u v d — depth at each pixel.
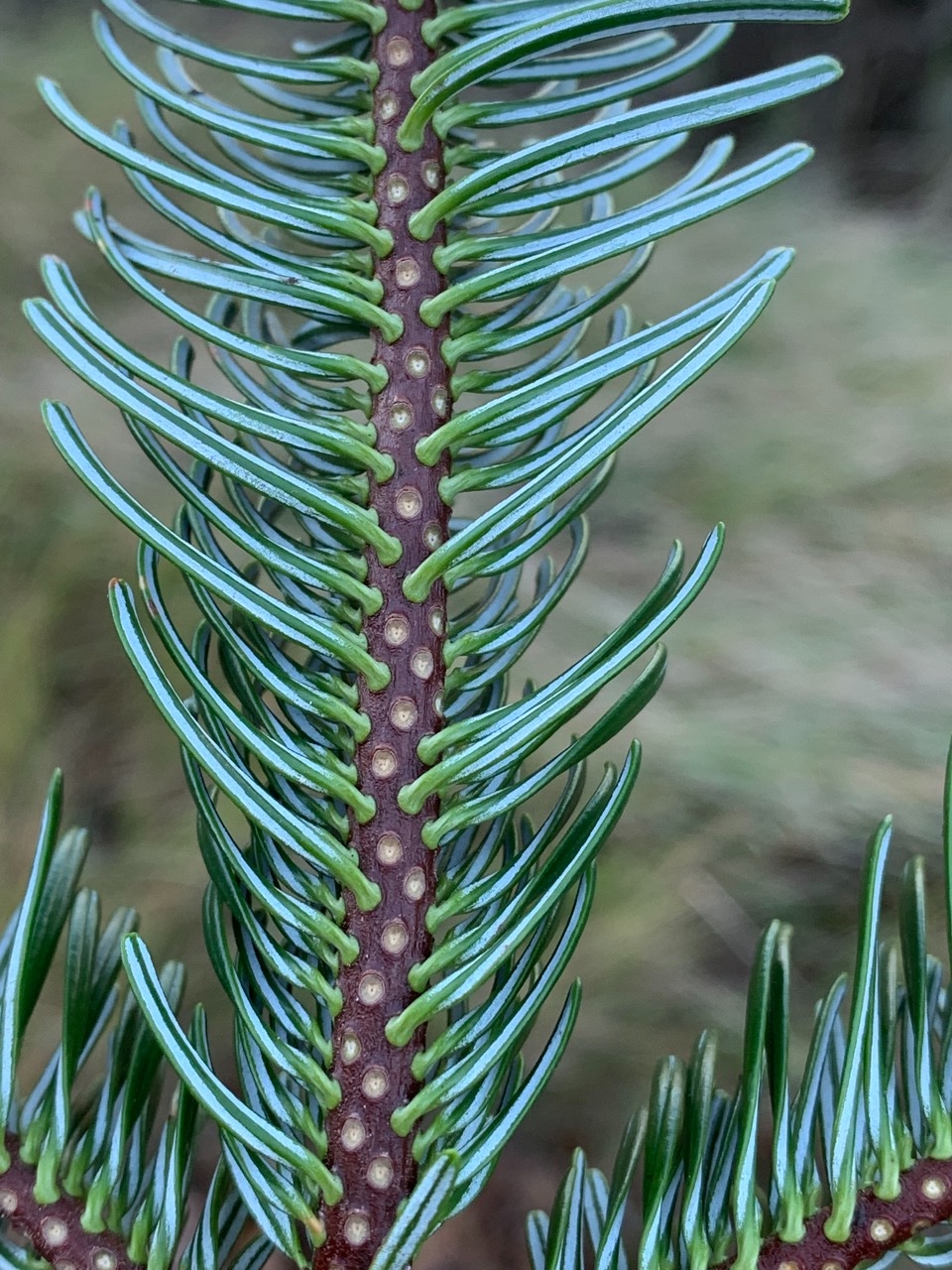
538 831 0.14
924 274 0.69
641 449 0.56
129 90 0.59
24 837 0.37
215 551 0.14
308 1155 0.13
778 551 0.51
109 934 0.14
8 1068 0.13
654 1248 0.13
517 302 0.14
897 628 0.47
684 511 0.53
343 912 0.13
